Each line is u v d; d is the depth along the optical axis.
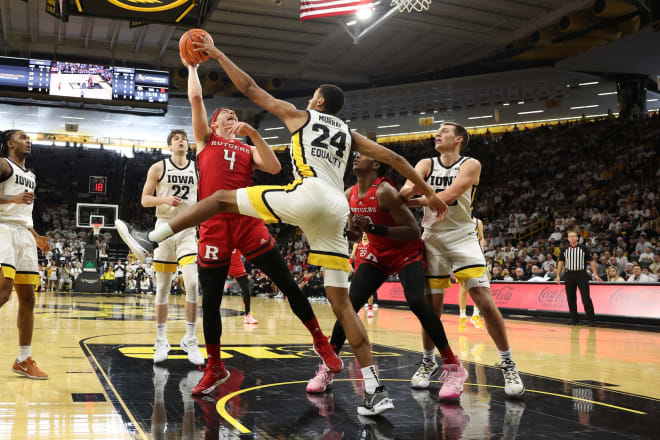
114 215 20.67
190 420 2.64
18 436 2.32
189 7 10.15
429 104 27.03
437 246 3.65
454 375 3.29
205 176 3.83
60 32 22.69
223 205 2.88
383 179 3.58
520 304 11.89
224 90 27.80
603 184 19.92
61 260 20.98
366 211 3.57
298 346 5.64
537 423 2.70
